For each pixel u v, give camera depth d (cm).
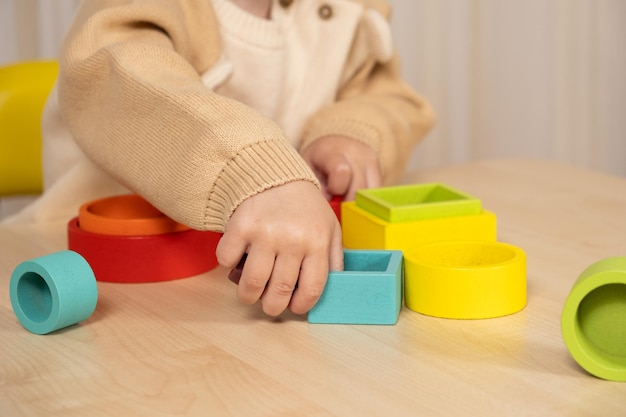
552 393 51
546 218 93
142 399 51
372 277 63
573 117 201
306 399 50
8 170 127
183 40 95
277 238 62
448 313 64
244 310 68
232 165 68
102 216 84
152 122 75
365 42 120
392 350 58
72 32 97
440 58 194
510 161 126
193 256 76
